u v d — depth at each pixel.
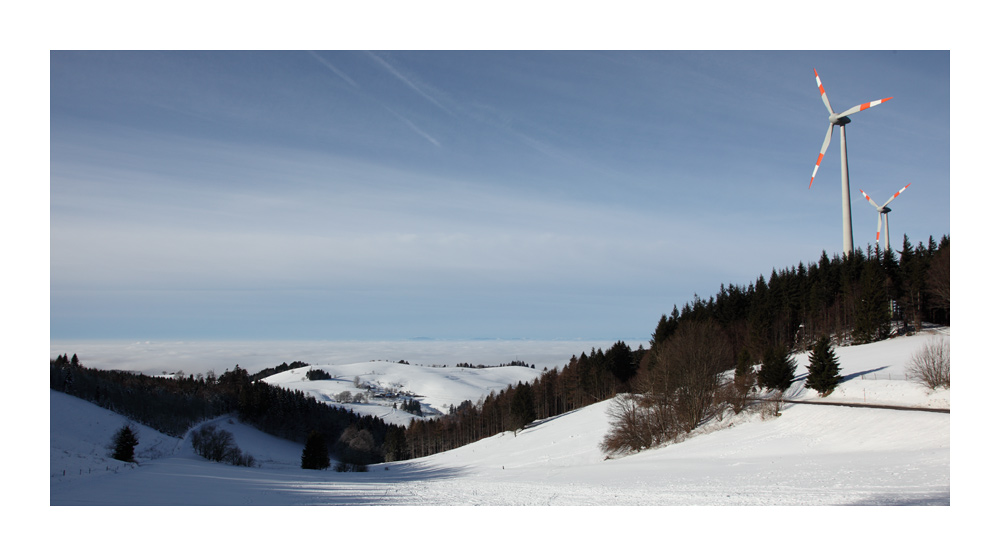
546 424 99.00
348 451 119.81
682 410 56.56
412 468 87.88
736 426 49.28
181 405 135.00
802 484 25.88
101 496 30.94
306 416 162.62
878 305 78.25
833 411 42.19
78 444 77.81
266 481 47.75
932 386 41.84
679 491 27.77
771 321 91.81
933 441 31.55
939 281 73.25
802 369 65.56
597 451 64.38
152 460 71.94
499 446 91.06
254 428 142.62
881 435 35.12
